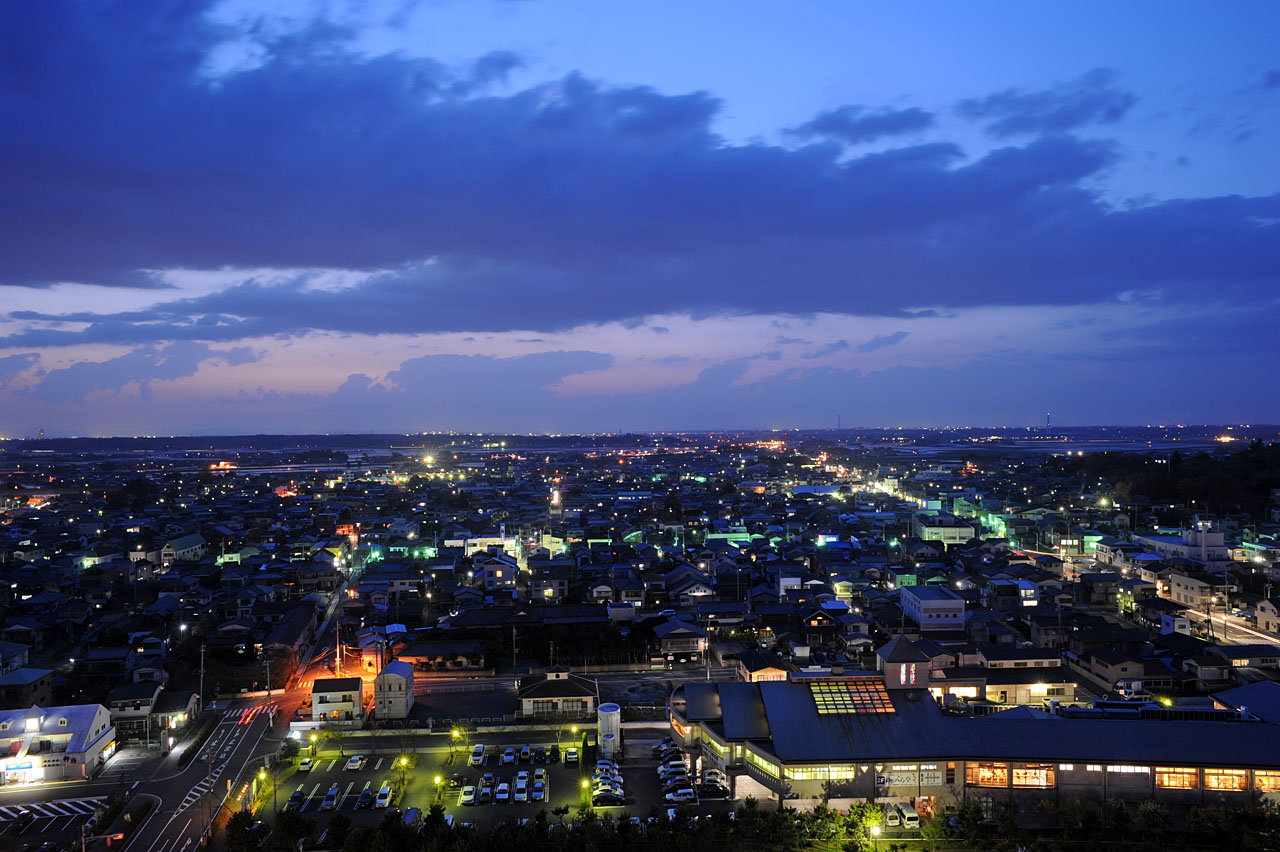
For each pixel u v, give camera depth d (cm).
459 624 11194
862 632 10544
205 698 8794
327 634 11719
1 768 6781
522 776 6606
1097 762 5975
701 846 5528
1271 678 8881
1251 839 5366
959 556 15712
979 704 7275
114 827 6047
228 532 18625
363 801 6266
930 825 5641
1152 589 12756
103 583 13950
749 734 6488
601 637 10462
